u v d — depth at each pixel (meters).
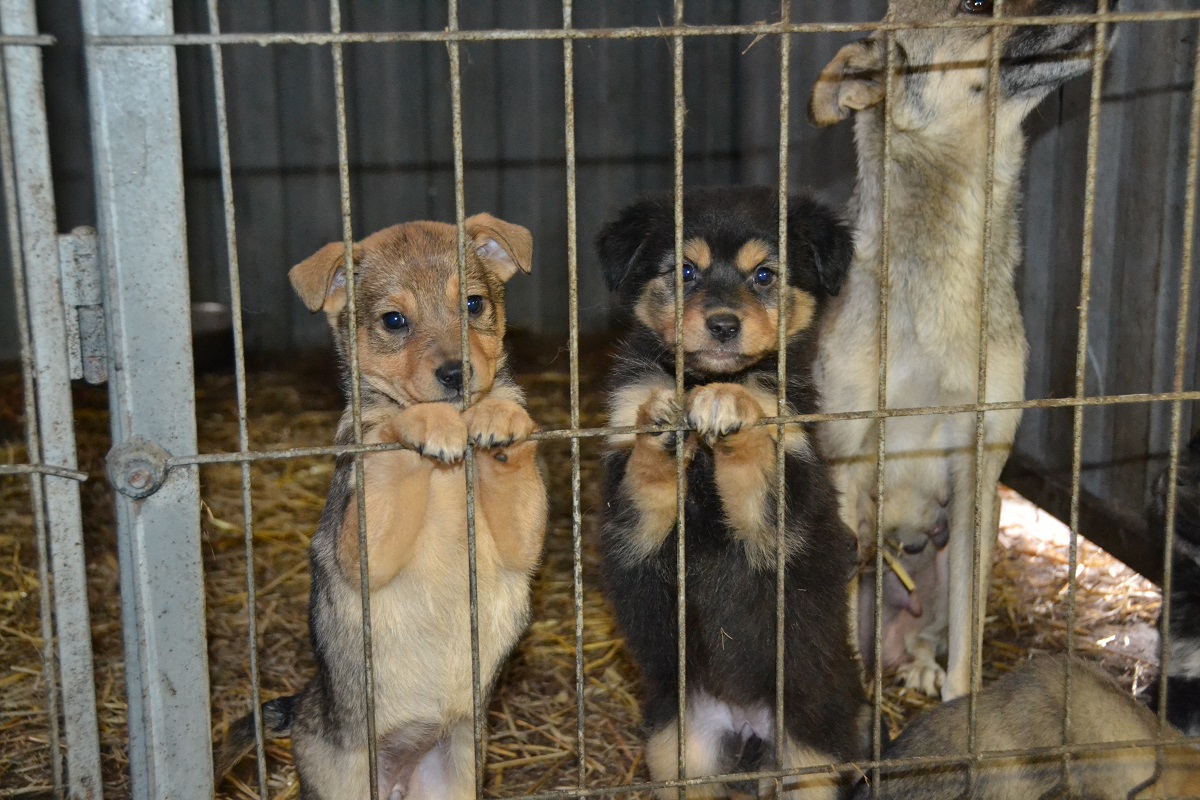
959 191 1.18
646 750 1.09
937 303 1.18
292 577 1.47
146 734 0.83
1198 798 0.93
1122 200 1.39
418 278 1.00
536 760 1.14
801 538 1.03
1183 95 1.28
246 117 2.45
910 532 1.27
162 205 0.78
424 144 2.51
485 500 0.97
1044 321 1.59
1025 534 1.63
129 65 0.76
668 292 1.08
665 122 2.57
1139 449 1.38
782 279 0.85
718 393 0.89
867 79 1.21
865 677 1.25
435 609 0.99
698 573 1.04
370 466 0.93
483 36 0.77
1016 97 1.20
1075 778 0.94
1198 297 1.27
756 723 1.07
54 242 0.78
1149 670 1.28
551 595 1.42
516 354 2.46
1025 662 1.01
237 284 0.78
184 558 0.82
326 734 1.00
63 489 0.81
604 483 1.08
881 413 0.88
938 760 0.90
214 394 2.25
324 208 2.51
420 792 1.06
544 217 2.57
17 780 1.09
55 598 0.82
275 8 2.41
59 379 0.79
